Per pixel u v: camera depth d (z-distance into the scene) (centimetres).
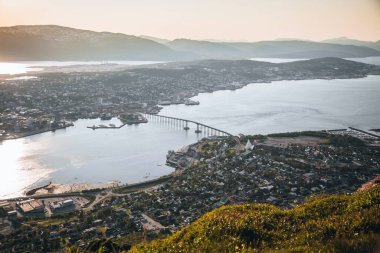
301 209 5653
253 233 4803
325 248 3609
